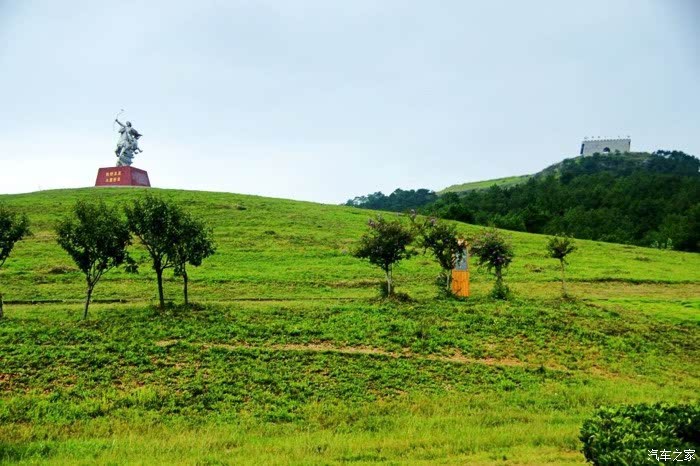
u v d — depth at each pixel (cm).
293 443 1463
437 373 2188
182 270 3014
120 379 1975
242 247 5469
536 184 15262
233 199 8000
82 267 2769
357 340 2494
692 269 5841
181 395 1862
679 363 2555
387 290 3375
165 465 1285
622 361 2497
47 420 1647
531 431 1544
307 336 2509
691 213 8562
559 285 4662
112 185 8788
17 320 2609
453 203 10988
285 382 2008
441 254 3550
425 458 1352
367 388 2014
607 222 10169
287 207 7869
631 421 1100
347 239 6069
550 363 2406
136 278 4141
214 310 2881
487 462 1309
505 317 2923
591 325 2939
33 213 6500
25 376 1950
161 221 2914
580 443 1435
